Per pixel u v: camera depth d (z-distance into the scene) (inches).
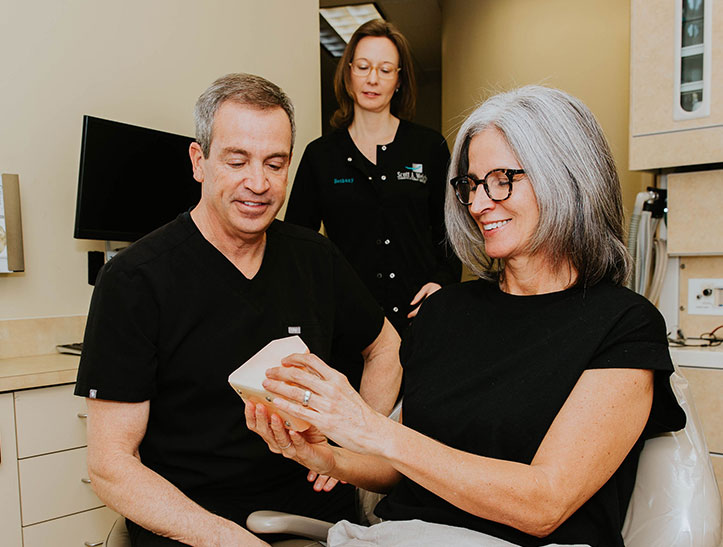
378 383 59.8
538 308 41.9
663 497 38.5
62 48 84.4
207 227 47.9
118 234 82.9
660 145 82.7
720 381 74.2
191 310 46.4
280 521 40.7
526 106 40.4
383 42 80.6
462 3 168.6
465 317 45.4
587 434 34.5
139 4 92.6
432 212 86.7
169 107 97.0
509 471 33.6
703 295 86.0
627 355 36.4
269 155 43.9
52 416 66.6
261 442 48.1
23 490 64.3
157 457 47.4
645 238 85.4
